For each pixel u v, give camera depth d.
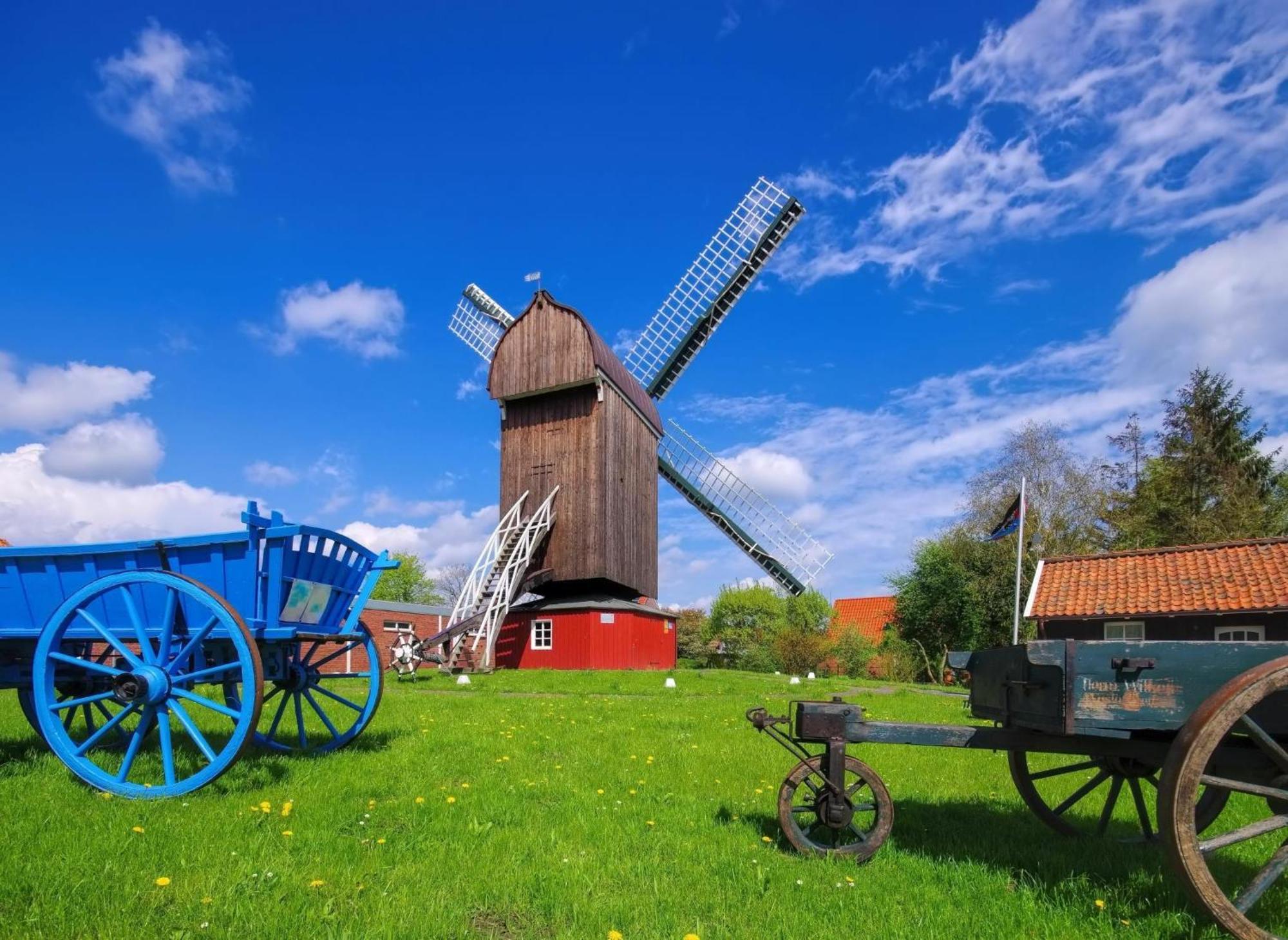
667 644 39.84
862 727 5.80
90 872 4.73
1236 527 41.72
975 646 45.41
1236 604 21.06
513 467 35.38
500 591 31.48
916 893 5.03
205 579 7.55
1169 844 4.25
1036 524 47.16
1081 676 4.99
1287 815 4.48
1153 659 4.89
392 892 4.68
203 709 12.10
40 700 6.88
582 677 27.45
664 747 10.52
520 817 6.48
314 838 5.59
